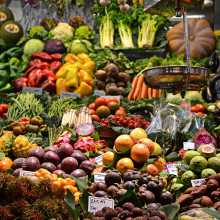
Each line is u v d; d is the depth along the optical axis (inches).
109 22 246.7
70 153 117.2
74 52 231.8
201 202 86.8
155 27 242.8
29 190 80.1
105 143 142.9
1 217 71.2
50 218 73.9
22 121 153.3
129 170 93.0
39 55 223.1
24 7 275.0
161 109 148.2
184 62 228.4
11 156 133.2
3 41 242.1
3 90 205.9
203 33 240.5
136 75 219.1
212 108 180.2
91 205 85.0
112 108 168.4
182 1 125.7
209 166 108.3
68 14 274.4
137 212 73.8
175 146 136.6
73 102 183.2
